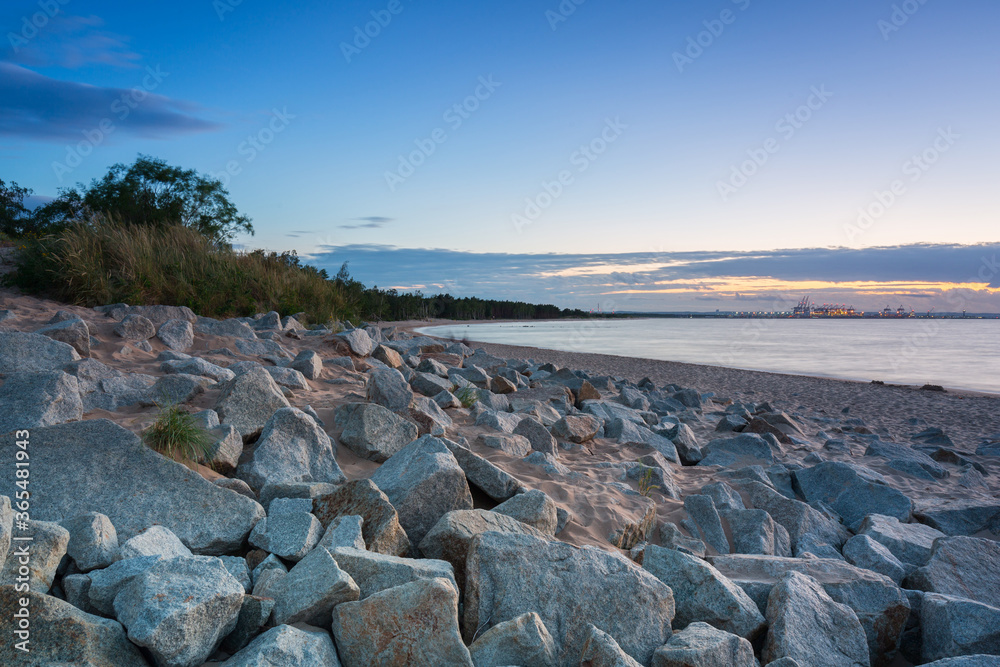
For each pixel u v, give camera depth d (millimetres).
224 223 24422
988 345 53844
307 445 5297
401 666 3023
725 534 5719
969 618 3904
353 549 3631
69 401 5035
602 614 3615
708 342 55156
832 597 4246
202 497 4098
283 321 12789
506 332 72750
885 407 17578
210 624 2863
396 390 6809
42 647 2578
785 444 11094
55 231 16031
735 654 3422
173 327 9023
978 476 9289
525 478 5852
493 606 3574
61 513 3754
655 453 7594
